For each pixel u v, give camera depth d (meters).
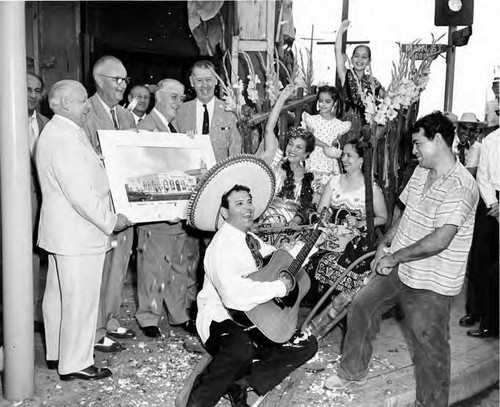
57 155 3.60
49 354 4.01
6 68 3.40
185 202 4.29
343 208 4.71
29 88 4.54
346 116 5.63
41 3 8.38
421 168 3.56
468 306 5.16
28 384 3.62
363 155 4.62
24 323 3.57
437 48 5.65
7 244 3.52
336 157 5.19
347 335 3.83
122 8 8.96
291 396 3.72
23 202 3.50
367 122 4.89
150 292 4.65
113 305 4.53
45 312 3.99
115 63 4.29
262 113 5.11
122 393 3.73
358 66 5.56
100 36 8.94
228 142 4.95
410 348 4.58
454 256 3.35
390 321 5.16
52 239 3.71
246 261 3.40
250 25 6.81
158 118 4.59
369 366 4.23
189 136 4.46
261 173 3.85
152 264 4.63
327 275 4.59
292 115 5.76
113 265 4.50
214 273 3.33
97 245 3.79
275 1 6.88
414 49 5.02
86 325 3.84
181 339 4.64
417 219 3.44
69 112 3.69
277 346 3.45
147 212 4.14
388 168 5.07
